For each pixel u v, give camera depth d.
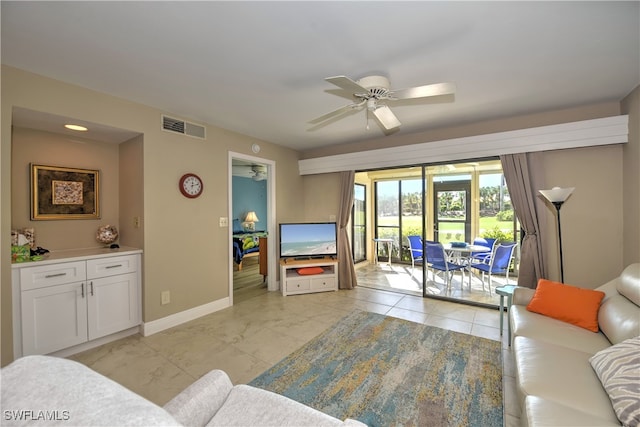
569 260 3.03
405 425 1.63
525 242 3.18
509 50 1.90
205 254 3.41
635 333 1.53
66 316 2.38
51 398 0.68
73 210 2.85
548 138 3.01
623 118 2.66
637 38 1.76
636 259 2.53
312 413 1.02
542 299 2.24
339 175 4.70
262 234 7.14
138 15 1.53
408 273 5.54
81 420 0.62
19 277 2.14
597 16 1.56
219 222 3.59
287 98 2.68
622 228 2.78
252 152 4.07
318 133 3.89
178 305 3.12
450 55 1.96
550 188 3.10
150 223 2.88
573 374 1.44
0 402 0.68
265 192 8.21
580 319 2.01
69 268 2.39
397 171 5.59
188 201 3.23
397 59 2.01
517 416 1.69
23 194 2.56
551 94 2.62
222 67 2.11
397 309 3.54
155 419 0.63
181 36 1.73
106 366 2.27
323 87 2.45
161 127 2.97
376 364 2.26
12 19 1.54
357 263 6.29
